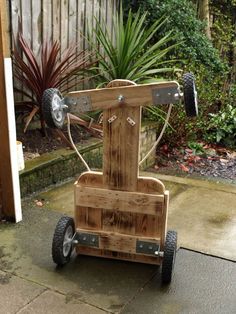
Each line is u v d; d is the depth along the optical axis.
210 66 6.00
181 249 2.41
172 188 3.48
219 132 5.10
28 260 2.25
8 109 2.49
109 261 2.27
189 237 2.58
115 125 2.05
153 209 2.11
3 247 2.38
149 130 4.33
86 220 2.24
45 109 1.93
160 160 4.65
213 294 2.00
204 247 2.45
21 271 2.15
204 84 5.34
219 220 2.86
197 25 5.81
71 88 4.05
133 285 2.06
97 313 1.85
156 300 1.95
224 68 6.31
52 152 3.52
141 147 4.21
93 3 4.49
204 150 4.94
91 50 4.45
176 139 4.84
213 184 3.69
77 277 2.12
